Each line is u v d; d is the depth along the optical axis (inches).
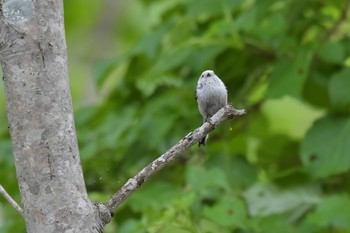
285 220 405.7
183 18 495.5
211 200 436.5
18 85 218.7
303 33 476.1
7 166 462.0
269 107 617.3
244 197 435.8
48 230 217.2
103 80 487.8
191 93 466.9
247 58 474.9
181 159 470.6
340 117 431.5
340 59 437.7
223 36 457.4
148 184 448.1
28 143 218.1
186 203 394.6
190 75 486.3
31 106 218.1
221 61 476.1
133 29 855.1
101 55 853.2
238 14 498.3
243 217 396.2
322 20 467.8
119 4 869.8
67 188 218.7
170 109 457.4
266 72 476.7
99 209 225.9
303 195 435.8
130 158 455.5
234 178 455.2
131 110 454.0
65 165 219.0
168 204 396.5
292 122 641.0
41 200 217.9
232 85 482.3
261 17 453.1
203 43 469.4
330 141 423.5
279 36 459.5
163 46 501.4
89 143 454.0
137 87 503.5
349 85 423.5
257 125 525.3
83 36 867.4
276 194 435.5
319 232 441.4
